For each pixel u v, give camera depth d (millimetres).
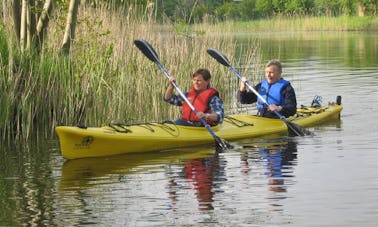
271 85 12055
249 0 65938
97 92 12836
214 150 10250
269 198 7262
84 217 6777
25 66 12633
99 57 13500
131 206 7125
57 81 12398
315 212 6711
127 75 13578
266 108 12039
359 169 8461
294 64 24453
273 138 11102
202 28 19188
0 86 11414
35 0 14539
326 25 53000
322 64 24109
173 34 15953
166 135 10492
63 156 9781
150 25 15000
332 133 11289
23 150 10602
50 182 8352
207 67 16516
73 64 13172
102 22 14352
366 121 12430
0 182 8414
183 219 6621
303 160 9164
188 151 10266
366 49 31000
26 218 6781
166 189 7812
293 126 11281
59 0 14461
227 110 14930
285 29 53938
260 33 51469
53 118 12078
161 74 14141
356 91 16484
